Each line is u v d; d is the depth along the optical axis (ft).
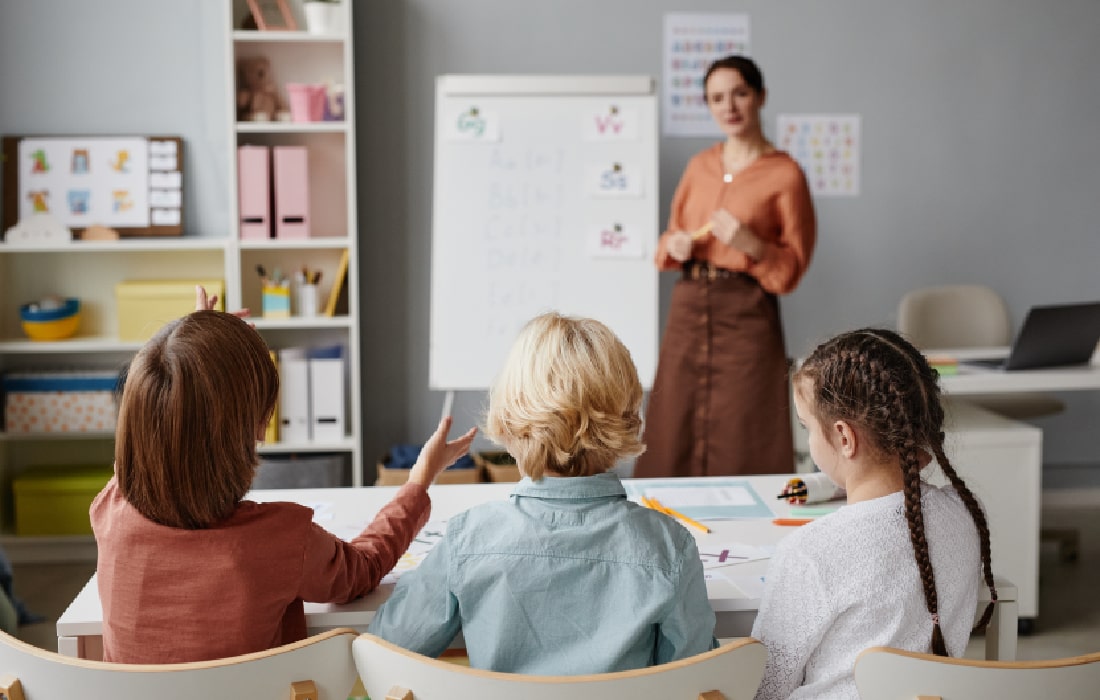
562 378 4.51
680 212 11.71
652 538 4.51
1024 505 9.86
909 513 4.55
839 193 13.82
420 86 13.35
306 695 4.04
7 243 12.18
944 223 13.98
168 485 4.38
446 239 12.64
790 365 11.73
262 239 12.61
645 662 4.45
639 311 12.73
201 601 4.44
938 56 13.73
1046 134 13.98
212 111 13.01
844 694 4.46
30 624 10.61
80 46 12.84
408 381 13.79
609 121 12.59
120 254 13.19
